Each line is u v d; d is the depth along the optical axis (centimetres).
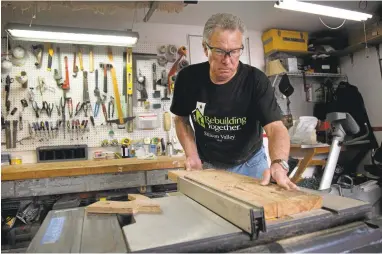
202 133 158
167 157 279
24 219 227
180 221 76
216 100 144
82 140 290
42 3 245
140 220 78
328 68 383
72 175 220
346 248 68
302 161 287
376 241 71
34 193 213
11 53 273
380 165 299
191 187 103
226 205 77
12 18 281
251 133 151
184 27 338
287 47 353
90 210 88
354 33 358
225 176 114
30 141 277
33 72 280
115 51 303
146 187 245
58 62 286
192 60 340
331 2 305
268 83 138
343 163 361
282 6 260
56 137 283
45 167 227
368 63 364
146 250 60
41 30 241
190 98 152
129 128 302
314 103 396
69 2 246
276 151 113
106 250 62
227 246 65
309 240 69
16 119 275
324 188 271
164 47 323
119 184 231
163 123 315
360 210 78
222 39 118
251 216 66
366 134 329
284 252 65
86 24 306
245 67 142
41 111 280
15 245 218
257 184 96
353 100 361
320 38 371
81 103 291
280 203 73
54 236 71
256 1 288
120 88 303
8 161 261
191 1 256
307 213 75
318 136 334
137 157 286
